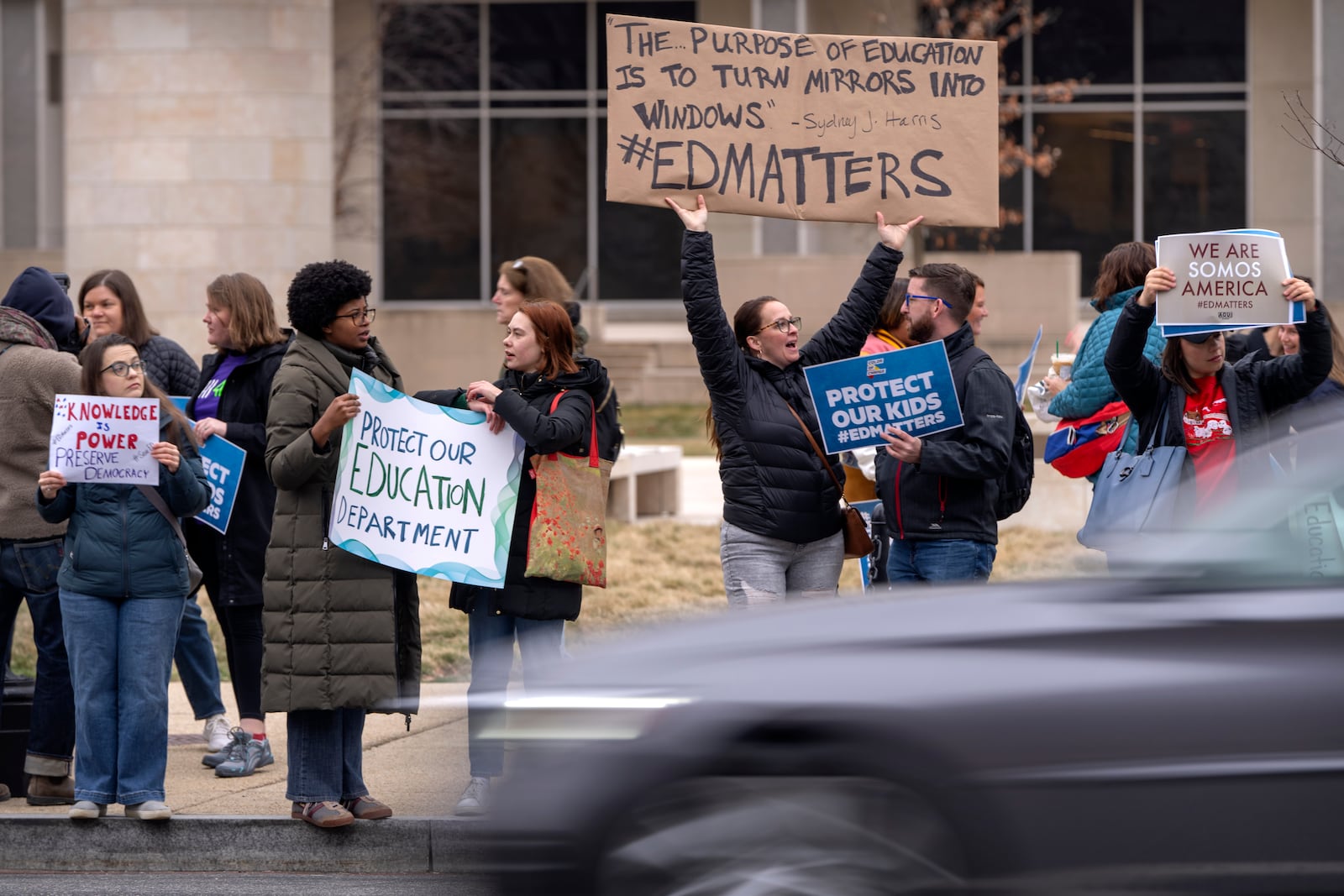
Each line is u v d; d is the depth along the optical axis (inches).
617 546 1068.5
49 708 539.8
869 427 502.9
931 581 518.0
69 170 1817.2
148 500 505.4
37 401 529.0
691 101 542.3
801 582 527.8
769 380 529.3
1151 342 561.0
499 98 2583.7
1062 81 2485.2
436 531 502.0
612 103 542.6
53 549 531.5
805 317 2132.1
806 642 322.7
